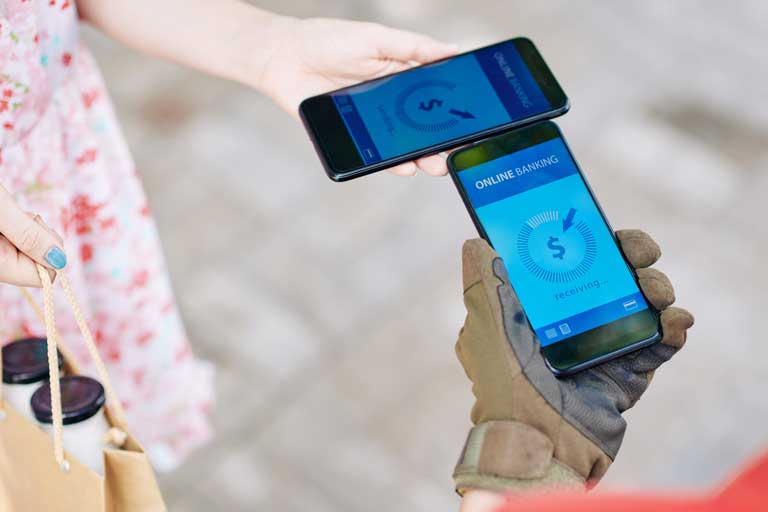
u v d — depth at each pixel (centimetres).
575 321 101
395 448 209
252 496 201
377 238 242
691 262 239
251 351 222
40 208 131
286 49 130
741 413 214
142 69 273
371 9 290
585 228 105
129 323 160
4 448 92
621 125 266
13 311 138
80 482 97
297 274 235
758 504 48
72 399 108
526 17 291
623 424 86
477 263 91
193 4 134
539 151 108
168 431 179
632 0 297
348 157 117
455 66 123
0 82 115
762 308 232
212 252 239
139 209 152
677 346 100
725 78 281
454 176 107
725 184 255
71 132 134
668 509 50
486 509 78
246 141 260
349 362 221
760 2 301
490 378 85
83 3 134
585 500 53
